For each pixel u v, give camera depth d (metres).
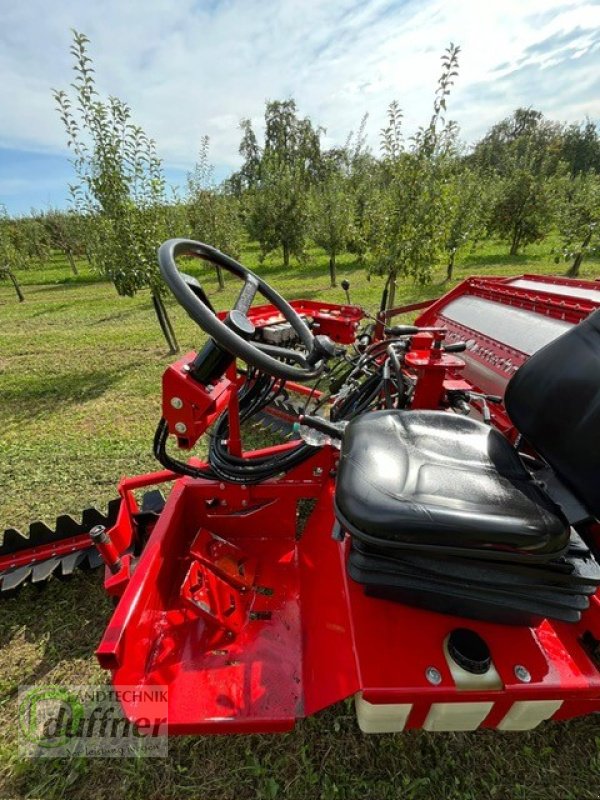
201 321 1.13
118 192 4.72
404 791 1.31
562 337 1.46
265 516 1.77
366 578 1.12
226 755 1.39
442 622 1.18
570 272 9.99
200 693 1.25
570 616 1.06
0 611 1.89
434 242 4.55
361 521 1.06
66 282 14.81
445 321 3.11
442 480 1.17
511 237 14.94
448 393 1.90
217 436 1.76
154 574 1.38
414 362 1.80
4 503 2.66
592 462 1.23
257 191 14.23
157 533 1.49
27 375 4.90
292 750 1.40
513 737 1.42
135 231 4.95
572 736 1.43
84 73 4.27
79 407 4.02
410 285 9.73
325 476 1.73
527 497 1.14
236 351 1.13
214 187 10.59
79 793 1.32
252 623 1.47
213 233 10.73
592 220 9.14
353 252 13.23
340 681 1.12
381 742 1.41
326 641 1.25
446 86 3.93
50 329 7.15
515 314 2.54
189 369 1.32
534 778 1.33
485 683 1.06
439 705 1.09
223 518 1.76
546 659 1.12
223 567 1.59
